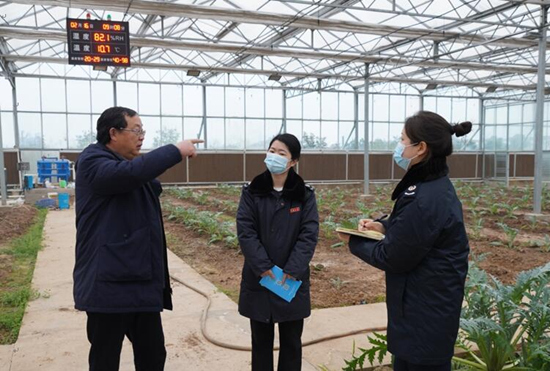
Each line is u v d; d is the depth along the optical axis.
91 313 2.75
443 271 2.24
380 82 26.91
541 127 13.18
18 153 21.91
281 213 3.14
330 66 23.41
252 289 3.11
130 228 2.74
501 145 30.77
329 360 3.92
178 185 24.56
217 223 10.38
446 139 2.29
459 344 3.52
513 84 27.05
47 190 16.56
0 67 21.50
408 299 2.33
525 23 16.94
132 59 22.55
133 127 2.84
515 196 19.48
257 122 27.33
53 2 12.12
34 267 7.35
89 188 2.70
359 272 7.16
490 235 10.59
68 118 23.94
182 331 4.57
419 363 2.29
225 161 25.38
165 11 12.80
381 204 15.60
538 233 10.95
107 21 12.72
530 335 3.35
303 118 28.08
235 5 15.02
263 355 3.15
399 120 29.69
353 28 14.82
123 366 3.79
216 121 26.59
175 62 23.31
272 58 23.09
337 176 27.22
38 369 3.72
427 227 2.20
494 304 3.68
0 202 16.23
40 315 5.07
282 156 3.10
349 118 28.91
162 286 2.86
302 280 3.09
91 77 24.14
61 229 11.05
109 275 2.65
